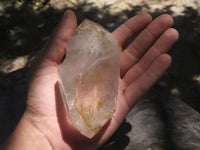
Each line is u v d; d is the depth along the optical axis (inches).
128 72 7.6
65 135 6.5
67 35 6.7
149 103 7.9
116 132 7.3
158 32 7.7
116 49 6.5
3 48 15.2
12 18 17.0
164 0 18.2
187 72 13.4
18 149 6.3
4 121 8.0
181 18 16.5
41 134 6.5
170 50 14.4
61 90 6.3
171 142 6.8
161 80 13.0
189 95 12.5
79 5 18.1
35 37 15.9
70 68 6.2
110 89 6.4
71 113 6.0
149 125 7.3
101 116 6.2
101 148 7.1
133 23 7.8
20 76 9.4
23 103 8.5
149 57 7.5
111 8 17.8
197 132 7.0
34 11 17.6
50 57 6.8
